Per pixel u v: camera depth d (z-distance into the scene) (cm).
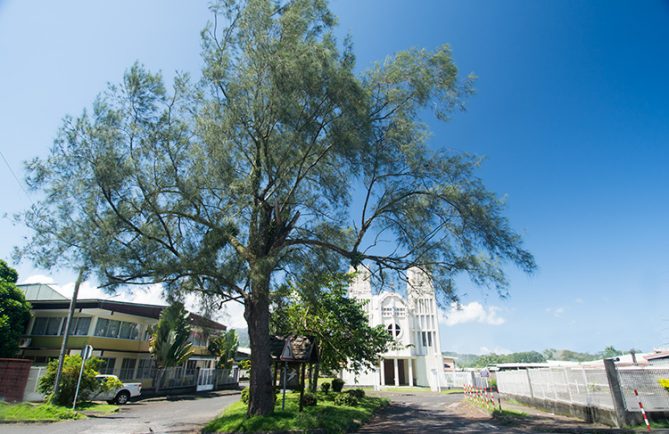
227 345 4122
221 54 1203
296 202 1380
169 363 2845
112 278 1073
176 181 1115
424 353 4594
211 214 1195
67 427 1274
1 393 1502
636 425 1217
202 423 1437
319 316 2067
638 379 1316
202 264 1109
